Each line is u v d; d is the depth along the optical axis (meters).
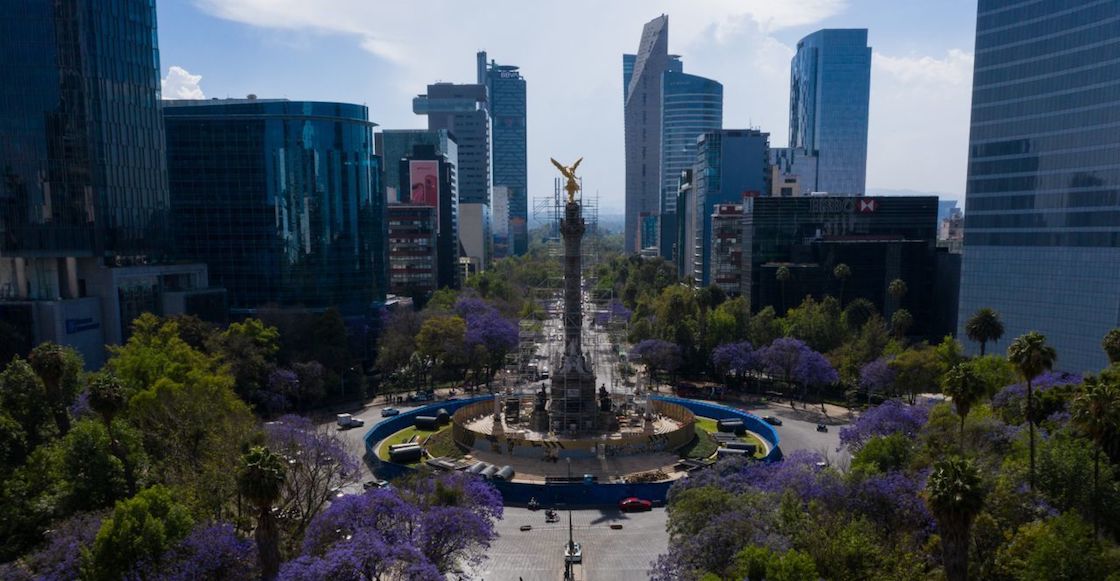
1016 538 61.53
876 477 74.69
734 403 154.62
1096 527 67.88
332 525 65.50
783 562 55.38
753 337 172.88
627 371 183.00
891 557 62.00
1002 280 173.38
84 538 65.81
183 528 66.06
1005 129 170.75
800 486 74.69
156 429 91.50
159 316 159.00
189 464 86.25
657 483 100.88
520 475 108.94
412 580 56.78
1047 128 162.12
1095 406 66.75
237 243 191.75
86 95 144.25
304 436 85.31
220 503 78.00
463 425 125.00
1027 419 93.69
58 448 79.69
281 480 61.31
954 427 89.88
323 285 195.38
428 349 165.88
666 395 162.50
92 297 147.00
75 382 101.38
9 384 89.19
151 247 165.38
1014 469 74.25
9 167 140.25
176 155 189.62
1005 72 170.12
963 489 53.25
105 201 150.12
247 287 193.12
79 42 143.00
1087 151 154.38
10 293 146.12
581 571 79.06
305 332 164.62
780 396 160.62
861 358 152.62
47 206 142.25
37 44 140.88
